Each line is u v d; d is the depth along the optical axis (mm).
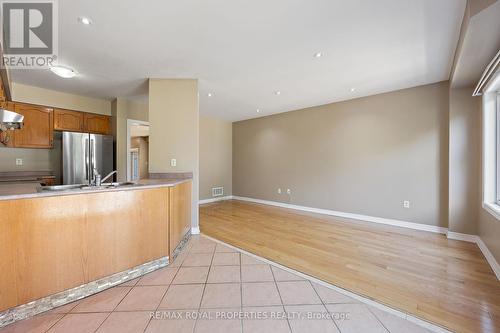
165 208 2404
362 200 4352
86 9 1855
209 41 2361
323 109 4914
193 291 1904
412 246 2947
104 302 1746
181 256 2646
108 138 4207
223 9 1864
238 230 3682
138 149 8914
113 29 2139
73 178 3781
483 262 2473
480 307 1693
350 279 2109
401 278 2129
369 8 1853
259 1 1771
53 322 1518
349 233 3516
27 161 3807
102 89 3832
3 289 1467
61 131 3949
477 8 1647
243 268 2334
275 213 4949
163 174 3346
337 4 1806
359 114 4371
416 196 3734
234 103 4828
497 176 2645
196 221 3467
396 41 2359
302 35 2252
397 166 3918
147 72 3141
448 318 1572
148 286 1981
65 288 1711
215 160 6551
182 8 1850
